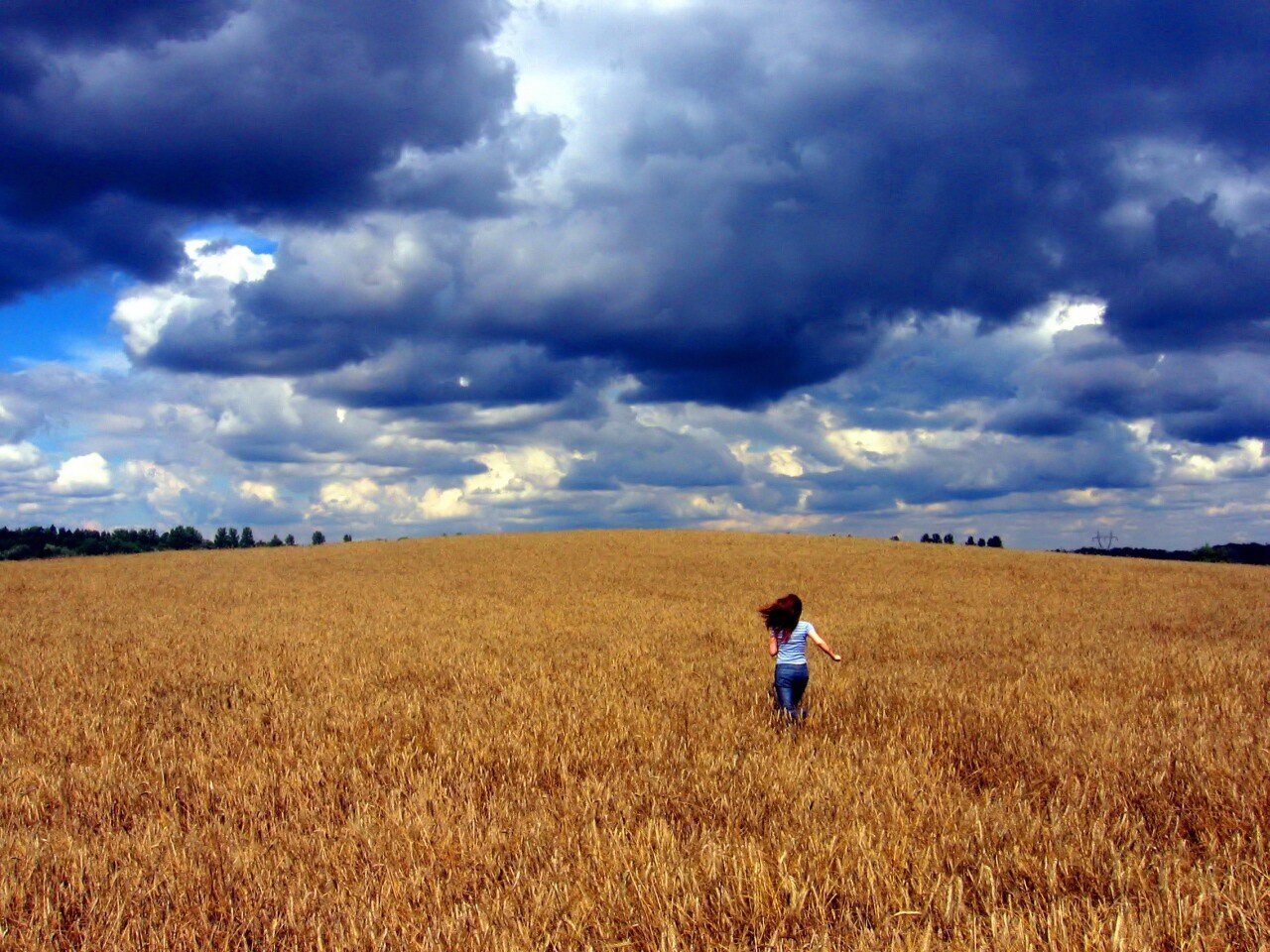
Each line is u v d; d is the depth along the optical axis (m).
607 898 4.62
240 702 11.17
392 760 7.70
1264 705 9.77
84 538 117.88
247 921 4.57
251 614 24.20
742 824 5.99
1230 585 36.41
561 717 9.38
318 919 4.52
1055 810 5.95
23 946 4.39
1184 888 4.53
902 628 20.27
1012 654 15.42
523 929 4.31
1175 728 8.17
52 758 8.27
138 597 30.14
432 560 50.44
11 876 5.09
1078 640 17.69
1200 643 16.89
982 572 42.41
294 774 7.30
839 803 6.12
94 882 5.08
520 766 7.52
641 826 5.77
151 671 13.75
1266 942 3.94
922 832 5.58
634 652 15.54
